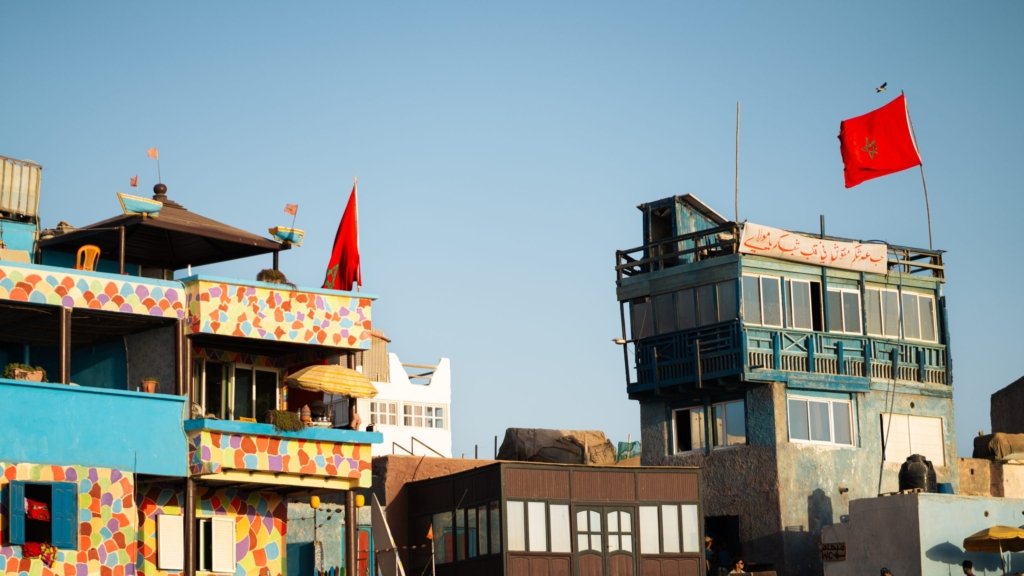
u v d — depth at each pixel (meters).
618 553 49.03
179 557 41.62
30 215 44.69
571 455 55.38
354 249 45.28
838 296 56.59
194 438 40.72
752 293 54.69
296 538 46.44
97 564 38.59
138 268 46.16
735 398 55.19
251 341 43.12
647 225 57.81
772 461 53.62
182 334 41.50
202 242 44.59
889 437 56.41
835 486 54.75
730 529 54.44
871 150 58.72
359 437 43.50
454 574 49.22
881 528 51.19
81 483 38.69
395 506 51.38
